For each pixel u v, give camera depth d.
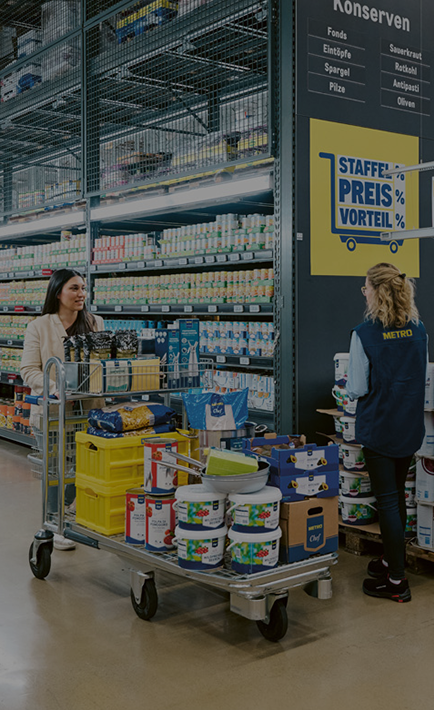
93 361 3.35
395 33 4.80
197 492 2.87
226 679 2.62
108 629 3.06
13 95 7.41
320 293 4.45
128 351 3.53
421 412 3.42
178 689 2.54
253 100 4.70
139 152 5.82
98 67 6.05
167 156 5.61
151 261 5.67
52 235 8.42
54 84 6.65
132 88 6.14
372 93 4.68
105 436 3.29
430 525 3.67
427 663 2.75
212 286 5.16
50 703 2.46
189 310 5.32
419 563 3.81
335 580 3.69
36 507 5.07
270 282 4.64
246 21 4.88
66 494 3.87
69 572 3.79
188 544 2.83
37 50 6.89
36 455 3.95
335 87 4.49
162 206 5.39
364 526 4.08
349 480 4.07
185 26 5.10
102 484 3.27
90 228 6.37
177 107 5.78
